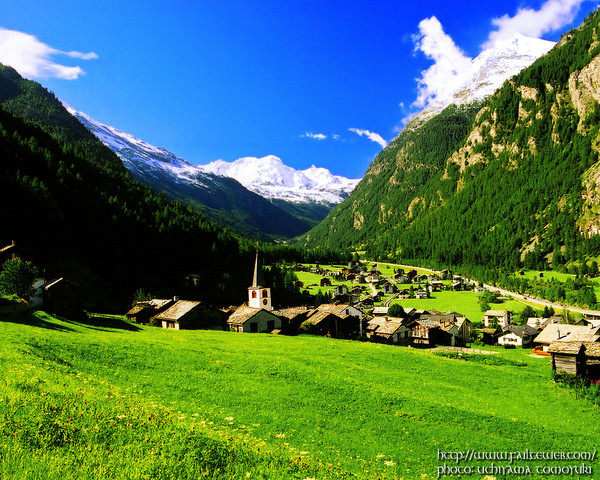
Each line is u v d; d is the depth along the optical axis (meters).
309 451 22.89
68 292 70.38
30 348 31.81
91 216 146.00
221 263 176.75
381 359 62.22
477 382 54.00
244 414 28.41
